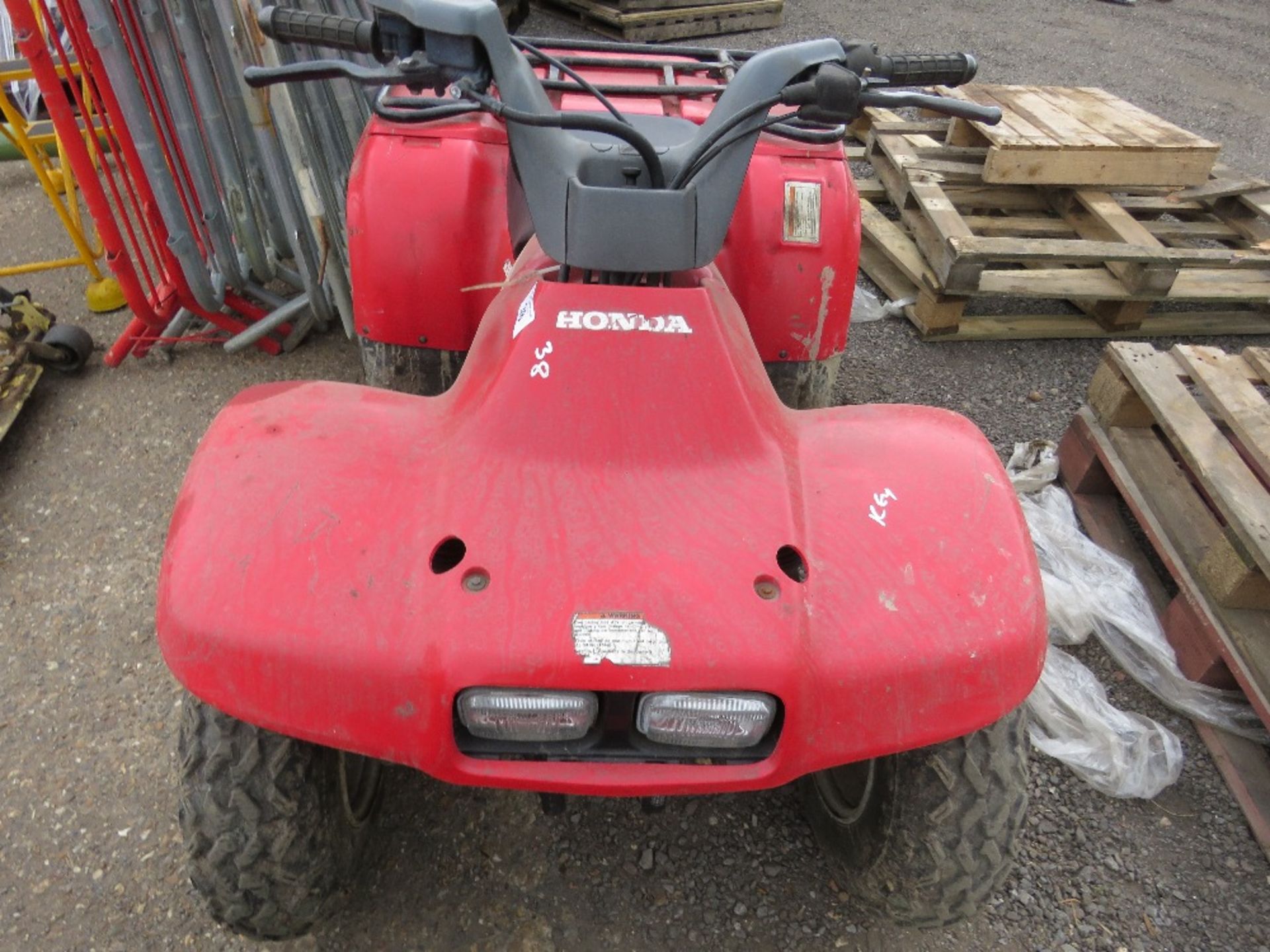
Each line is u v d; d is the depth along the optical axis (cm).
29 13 280
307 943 195
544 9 819
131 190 336
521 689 134
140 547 289
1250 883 220
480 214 247
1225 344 424
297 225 351
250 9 309
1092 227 423
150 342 373
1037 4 977
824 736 139
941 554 150
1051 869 220
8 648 255
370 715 136
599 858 213
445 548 150
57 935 195
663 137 234
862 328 416
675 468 154
